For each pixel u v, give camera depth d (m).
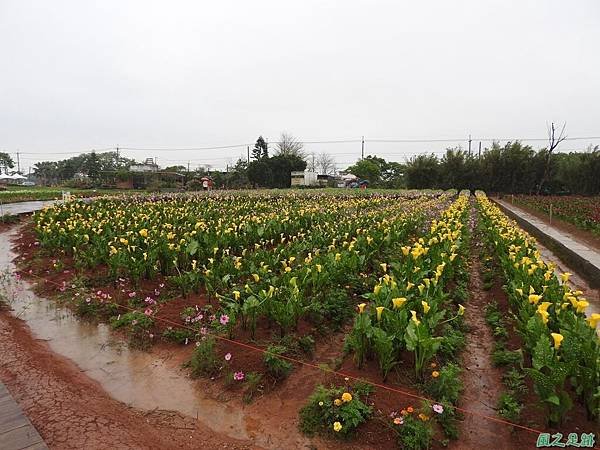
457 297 7.25
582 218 17.81
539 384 3.61
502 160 44.81
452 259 7.29
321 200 24.52
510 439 3.77
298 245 8.91
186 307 6.61
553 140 42.38
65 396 4.32
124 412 4.19
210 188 47.56
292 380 4.73
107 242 9.13
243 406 4.32
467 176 46.84
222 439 3.85
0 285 8.32
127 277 7.99
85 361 5.32
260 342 5.32
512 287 6.14
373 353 4.88
